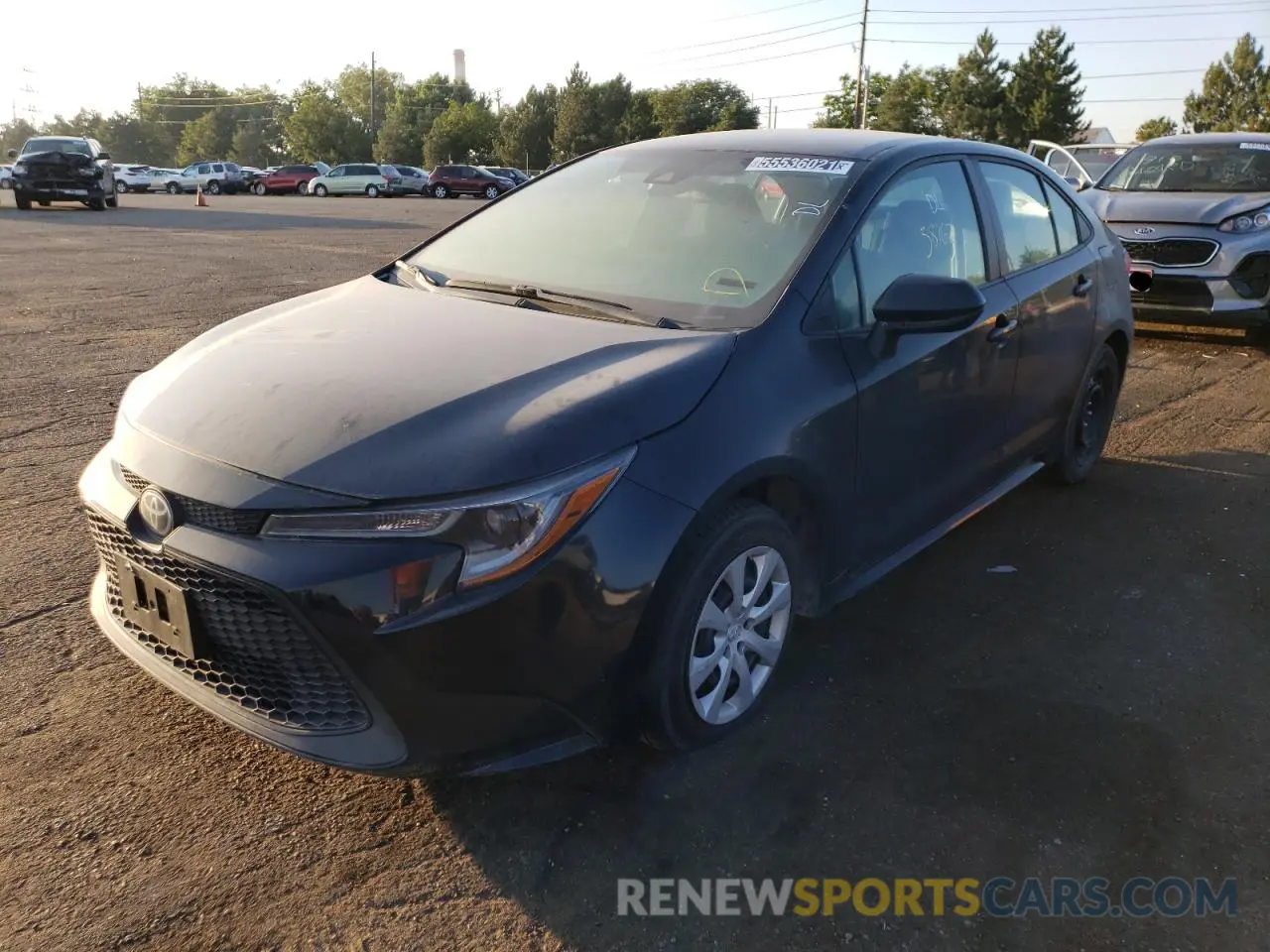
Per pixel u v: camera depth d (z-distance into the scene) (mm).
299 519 2219
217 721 2926
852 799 2648
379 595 2164
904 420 3273
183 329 8484
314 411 2445
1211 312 8039
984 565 4102
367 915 2250
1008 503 4809
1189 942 2215
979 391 3699
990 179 4031
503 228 3814
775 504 3008
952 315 2934
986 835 2527
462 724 2279
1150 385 7082
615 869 2404
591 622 2338
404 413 2398
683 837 2510
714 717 2785
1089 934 2236
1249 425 6078
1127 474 5230
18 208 25438
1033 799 2656
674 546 2439
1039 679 3234
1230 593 3852
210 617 2365
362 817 2557
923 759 2818
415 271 3627
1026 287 4020
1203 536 4406
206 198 39469
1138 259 8344
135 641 2641
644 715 2588
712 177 3607
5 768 2688
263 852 2428
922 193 3574
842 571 3223
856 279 3158
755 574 2818
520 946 2182
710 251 3248
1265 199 8133
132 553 2494
